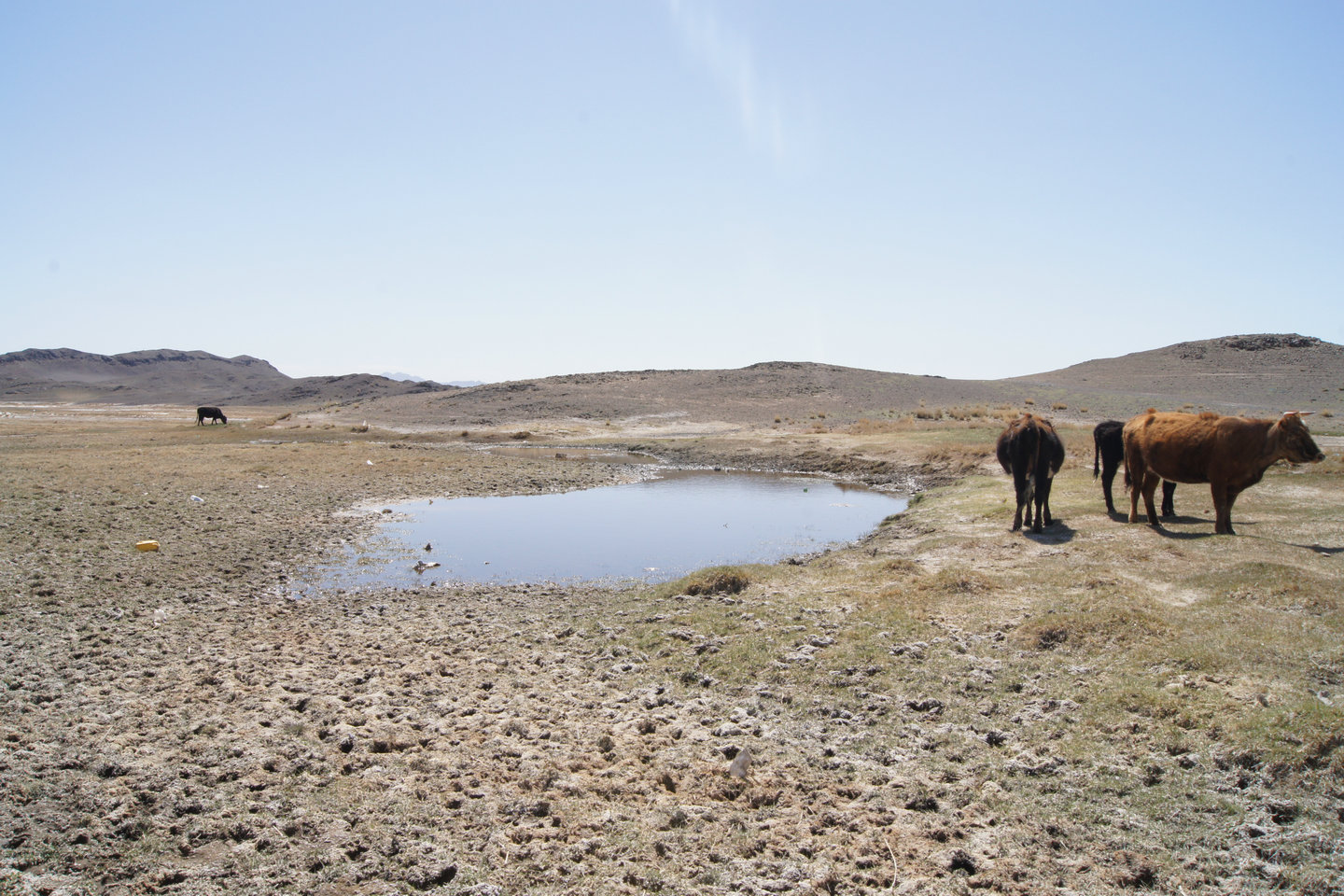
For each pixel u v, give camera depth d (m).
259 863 5.43
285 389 150.00
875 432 40.81
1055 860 5.46
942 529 16.92
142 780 6.54
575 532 20.16
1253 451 12.45
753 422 53.66
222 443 44.78
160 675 9.46
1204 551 11.95
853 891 5.20
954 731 7.48
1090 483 19.86
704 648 10.09
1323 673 7.52
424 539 19.19
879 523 21.00
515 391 69.75
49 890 5.02
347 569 16.22
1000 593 11.23
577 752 7.34
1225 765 6.35
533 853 5.64
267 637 11.35
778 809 6.29
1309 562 10.94
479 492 26.70
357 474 29.67
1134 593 10.27
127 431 50.81
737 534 19.83
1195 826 5.71
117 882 5.16
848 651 9.54
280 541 18.42
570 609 12.90
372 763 7.03
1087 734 7.09
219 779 6.65
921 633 9.92
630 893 5.21
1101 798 6.16
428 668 9.77
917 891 5.14
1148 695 7.51
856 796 6.49
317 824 5.95
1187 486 18.45
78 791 6.31
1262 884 5.03
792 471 33.50
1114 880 5.18
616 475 31.48
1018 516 15.34
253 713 8.14
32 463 29.83
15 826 5.77
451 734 7.73
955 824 5.96
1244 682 7.46
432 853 5.59
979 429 36.50
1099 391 60.69
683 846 5.78
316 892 5.13
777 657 9.61
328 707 8.33
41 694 8.62
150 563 15.56
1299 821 5.61
